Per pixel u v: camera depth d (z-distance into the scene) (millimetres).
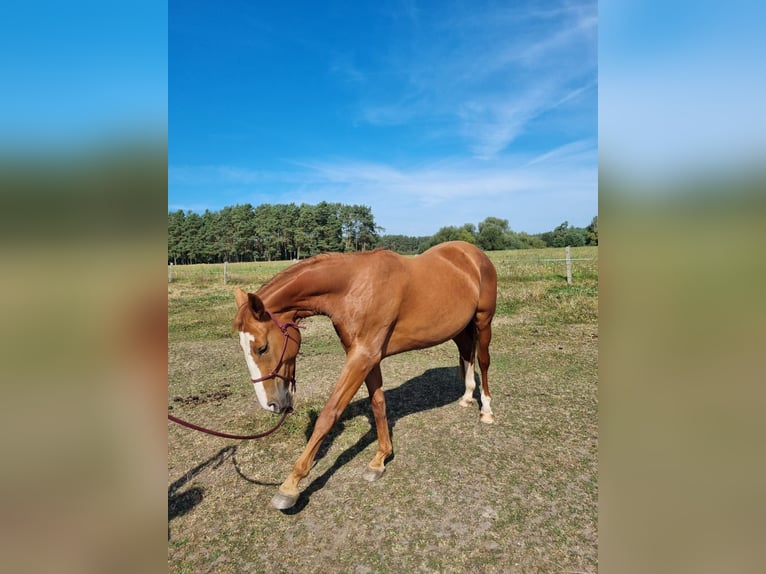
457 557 1908
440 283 2828
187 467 2801
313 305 2377
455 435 3117
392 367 5027
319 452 2959
